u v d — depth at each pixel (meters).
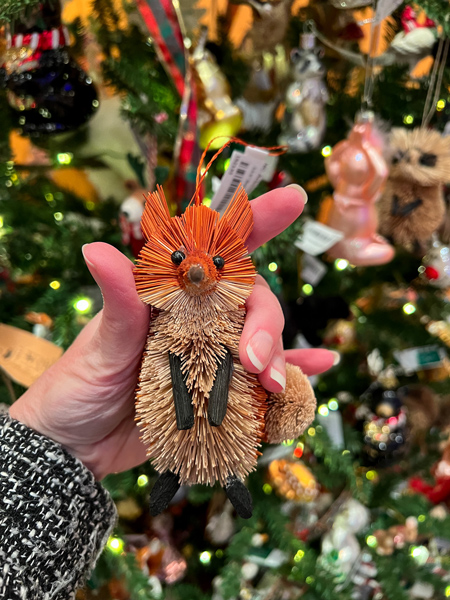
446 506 0.46
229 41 0.38
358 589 0.38
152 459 0.19
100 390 0.21
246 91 0.38
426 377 0.49
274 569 0.36
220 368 0.18
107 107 0.37
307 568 0.34
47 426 0.22
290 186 0.19
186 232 0.18
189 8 0.35
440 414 0.48
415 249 0.44
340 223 0.35
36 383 0.23
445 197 0.43
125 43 0.37
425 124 0.36
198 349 0.18
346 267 0.42
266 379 0.19
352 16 0.37
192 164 0.29
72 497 0.21
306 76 0.35
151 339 0.19
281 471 0.37
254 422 0.18
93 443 0.24
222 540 0.40
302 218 0.35
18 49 0.30
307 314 0.38
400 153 0.36
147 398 0.18
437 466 0.45
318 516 0.41
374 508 0.42
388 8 0.30
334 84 0.41
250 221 0.19
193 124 0.29
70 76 0.31
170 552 0.39
